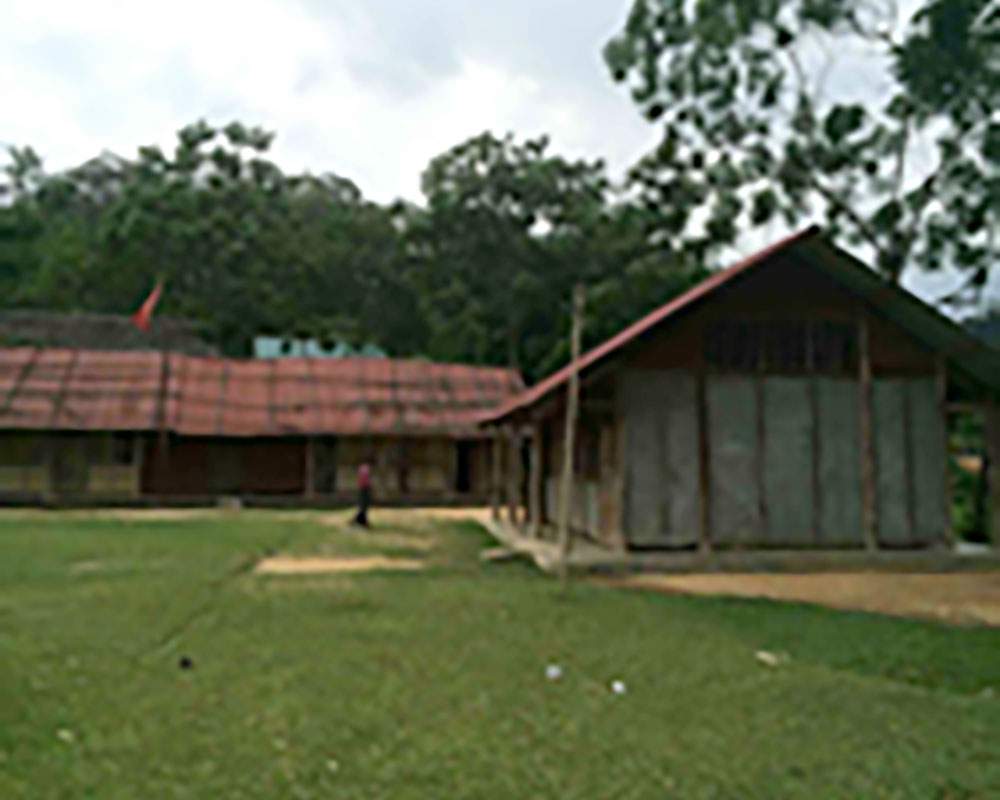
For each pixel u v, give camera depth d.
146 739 5.25
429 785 4.58
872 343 14.92
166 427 26.67
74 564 13.31
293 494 28.97
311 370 30.98
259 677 6.69
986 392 15.21
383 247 57.91
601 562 13.33
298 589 11.06
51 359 28.97
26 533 18.12
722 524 14.49
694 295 14.27
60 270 50.78
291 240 54.56
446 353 51.69
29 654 7.38
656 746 5.25
